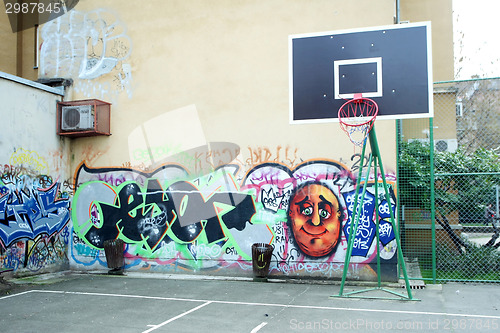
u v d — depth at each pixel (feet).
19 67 45.65
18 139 33.19
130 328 20.30
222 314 22.56
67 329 20.25
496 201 34.04
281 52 33.55
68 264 37.19
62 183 37.17
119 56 37.55
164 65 36.35
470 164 34.37
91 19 38.65
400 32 25.73
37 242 34.40
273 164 32.91
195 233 34.37
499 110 41.24
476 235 40.32
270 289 28.76
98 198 37.09
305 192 31.99
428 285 29.04
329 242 31.22
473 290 27.63
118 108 37.17
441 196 33.55
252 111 33.78
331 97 26.13
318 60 26.68
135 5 37.60
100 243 36.65
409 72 25.27
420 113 24.71
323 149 31.89
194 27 35.86
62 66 38.88
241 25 34.65
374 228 30.32
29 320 21.85
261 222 32.83
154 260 35.22
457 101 41.60
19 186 33.06
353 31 26.40
